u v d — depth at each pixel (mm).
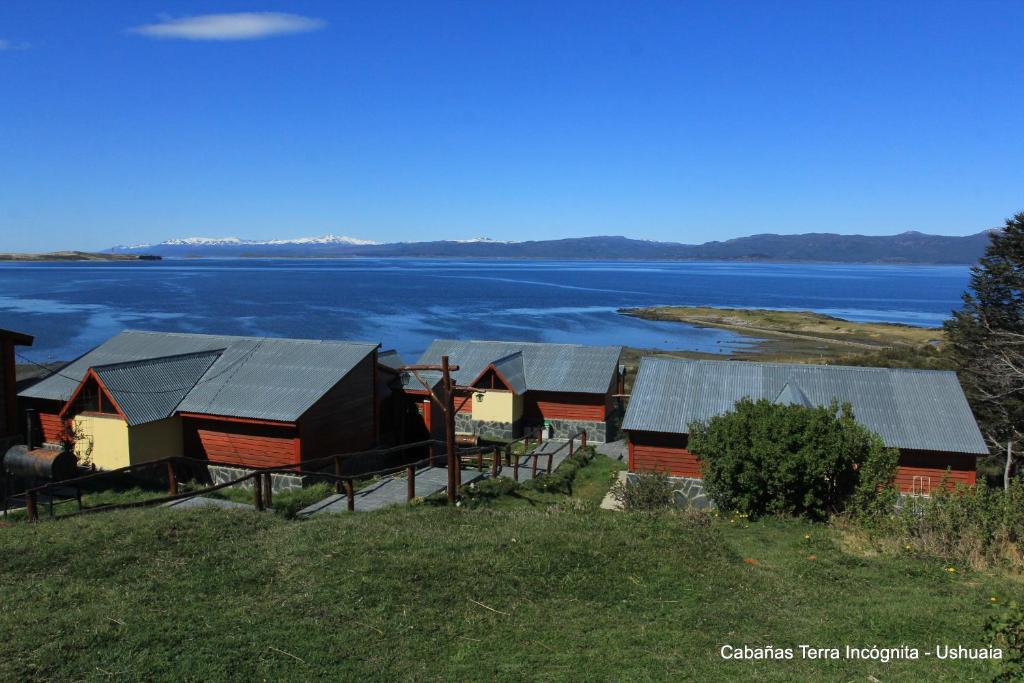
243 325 90188
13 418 23953
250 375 26031
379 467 28359
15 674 8062
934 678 8625
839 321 102812
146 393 24031
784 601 11133
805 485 17031
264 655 8781
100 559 11711
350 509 16656
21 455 20703
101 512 15883
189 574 11242
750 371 26250
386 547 12656
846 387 24938
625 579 11672
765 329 96125
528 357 37719
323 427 24781
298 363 26641
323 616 9875
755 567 12719
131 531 13062
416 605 10359
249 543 12820
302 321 95938
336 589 10734
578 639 9547
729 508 18312
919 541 14328
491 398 34781
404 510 16266
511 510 17500
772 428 17406
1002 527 13930
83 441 23578
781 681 8578
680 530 14359
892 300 162875
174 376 25453
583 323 100812
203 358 27062
